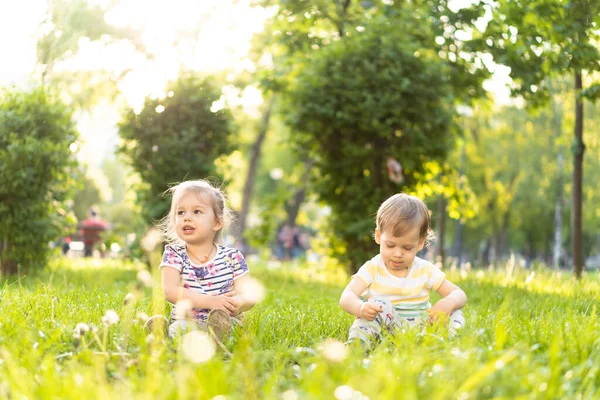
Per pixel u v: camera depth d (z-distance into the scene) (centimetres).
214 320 394
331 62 1213
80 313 439
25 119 952
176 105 1204
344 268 1309
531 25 1000
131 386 254
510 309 575
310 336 408
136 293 390
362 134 1234
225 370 274
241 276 455
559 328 374
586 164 3212
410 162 1223
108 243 1228
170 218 466
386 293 445
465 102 1348
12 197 934
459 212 1441
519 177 3516
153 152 1187
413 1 1284
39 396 241
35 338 360
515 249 5059
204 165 1199
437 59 1241
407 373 257
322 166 1284
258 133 3219
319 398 225
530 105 1243
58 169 957
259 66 1517
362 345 388
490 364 249
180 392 230
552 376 262
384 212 434
